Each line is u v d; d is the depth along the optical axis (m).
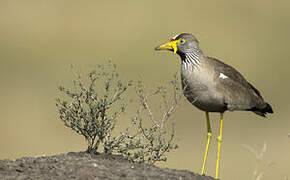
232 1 33.03
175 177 8.40
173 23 31.08
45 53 28.72
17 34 30.38
